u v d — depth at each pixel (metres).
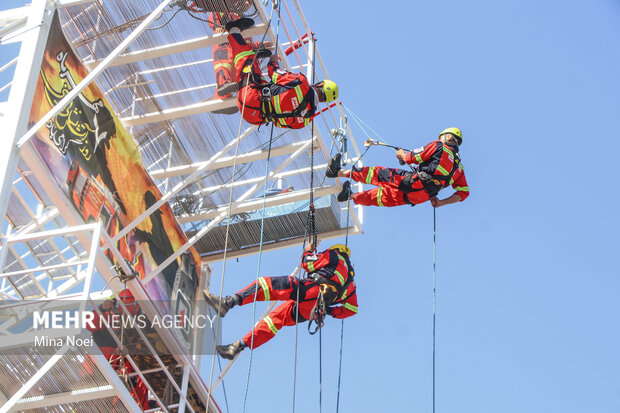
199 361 12.04
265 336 10.47
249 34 10.27
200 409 11.03
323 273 10.32
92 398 9.10
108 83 11.17
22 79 8.55
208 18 10.20
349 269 10.66
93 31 10.48
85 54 10.78
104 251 10.08
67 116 9.64
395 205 11.23
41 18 8.98
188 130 11.71
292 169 12.34
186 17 10.20
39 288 10.21
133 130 11.64
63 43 9.73
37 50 8.79
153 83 11.16
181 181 12.27
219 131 11.70
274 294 10.21
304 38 11.23
